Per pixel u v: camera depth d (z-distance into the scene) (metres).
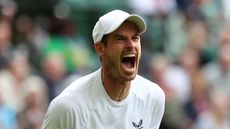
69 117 13.19
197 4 31.52
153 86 13.93
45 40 26.28
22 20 26.06
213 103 25.22
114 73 13.09
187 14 31.05
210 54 29.89
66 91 13.34
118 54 12.88
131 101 13.59
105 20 12.90
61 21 27.20
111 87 13.32
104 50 13.09
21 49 24.98
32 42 25.58
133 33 12.87
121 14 12.90
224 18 32.38
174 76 26.81
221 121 25.06
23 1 27.20
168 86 24.98
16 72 23.02
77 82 13.53
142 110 13.75
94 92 13.36
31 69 24.67
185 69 27.80
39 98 22.20
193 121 25.64
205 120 25.45
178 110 24.72
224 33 30.08
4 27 23.75
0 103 21.58
